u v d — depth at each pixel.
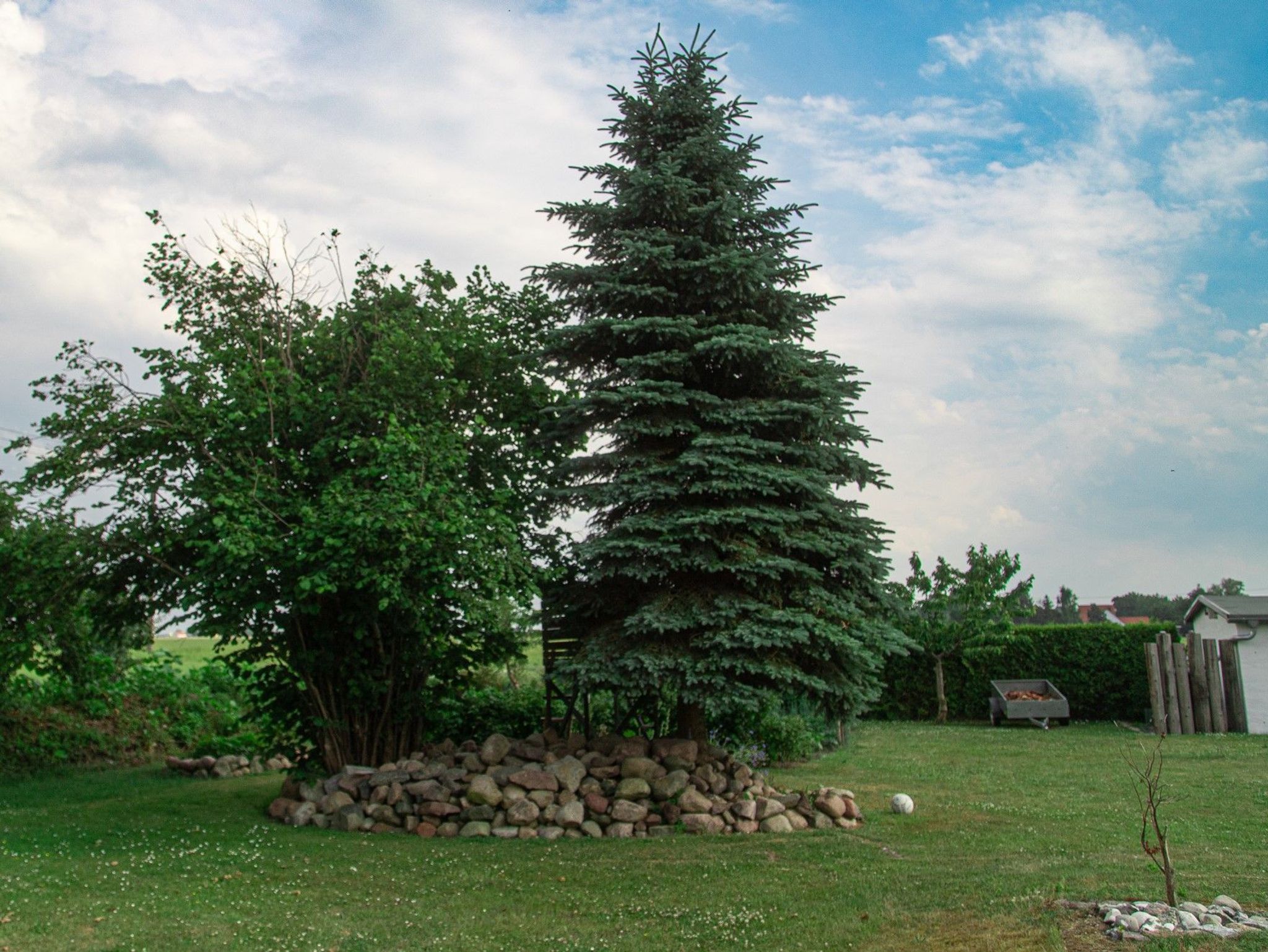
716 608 10.97
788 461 12.03
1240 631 21.38
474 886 8.27
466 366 13.20
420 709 12.84
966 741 19.44
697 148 11.84
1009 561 24.39
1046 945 6.21
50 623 13.07
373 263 13.43
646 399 11.51
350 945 6.73
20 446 11.74
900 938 6.65
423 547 10.41
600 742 11.90
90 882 8.04
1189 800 12.02
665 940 6.79
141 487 11.75
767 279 11.72
